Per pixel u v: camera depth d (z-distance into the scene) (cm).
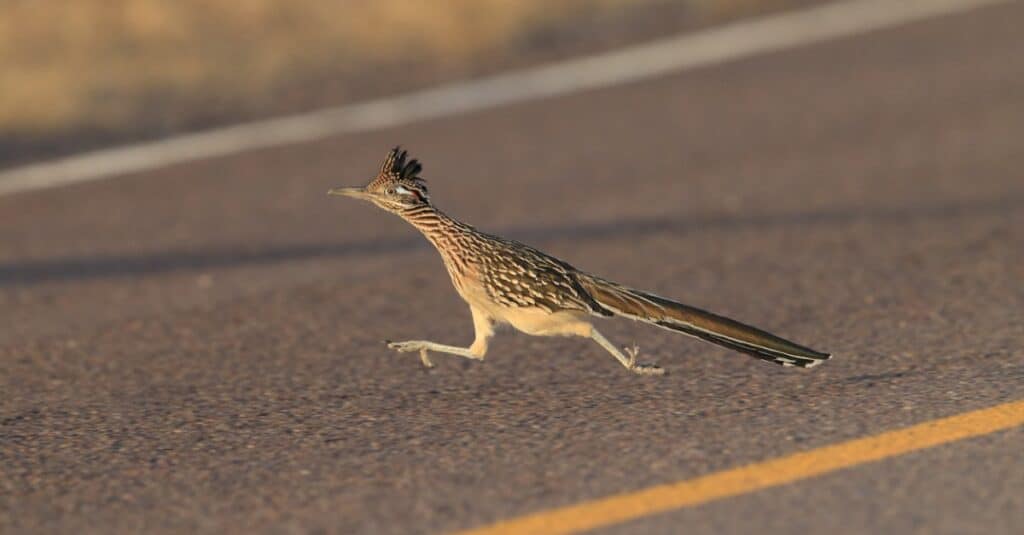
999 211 4112
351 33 7044
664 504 2008
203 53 6794
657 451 2231
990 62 6231
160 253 4072
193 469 2239
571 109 5847
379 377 2786
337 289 3588
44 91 6150
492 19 7150
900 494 2012
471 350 2527
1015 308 3106
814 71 6288
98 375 2870
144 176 5131
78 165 5341
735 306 3300
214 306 3450
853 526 1908
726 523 1934
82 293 3641
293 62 6706
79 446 2378
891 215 4138
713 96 5941
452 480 2141
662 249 3891
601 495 2052
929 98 5672
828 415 2383
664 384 2641
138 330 3244
